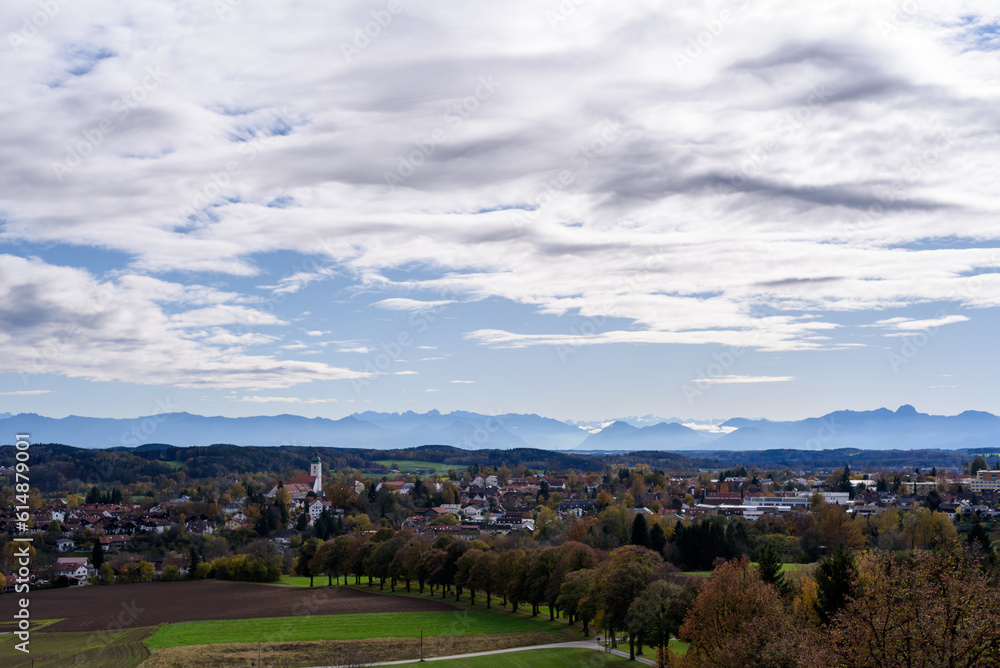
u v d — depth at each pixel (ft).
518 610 448.65
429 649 338.95
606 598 313.32
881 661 117.91
